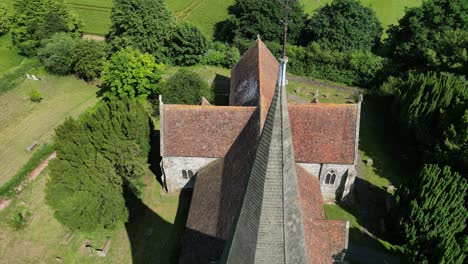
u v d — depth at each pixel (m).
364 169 51.19
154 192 48.28
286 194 15.80
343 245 34.09
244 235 17.12
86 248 42.12
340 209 45.34
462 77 54.72
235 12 79.44
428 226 37.03
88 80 73.12
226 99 64.69
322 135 41.25
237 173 34.56
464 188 37.44
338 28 71.44
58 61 72.56
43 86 71.81
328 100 64.56
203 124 42.62
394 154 53.72
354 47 71.94
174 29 73.44
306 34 77.62
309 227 33.59
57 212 43.84
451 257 32.41
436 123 48.78
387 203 45.12
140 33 71.94
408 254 36.50
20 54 82.56
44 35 78.00
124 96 60.94
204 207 37.41
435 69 58.59
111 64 60.88
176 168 45.22
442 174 38.56
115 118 47.25
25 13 77.69
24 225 45.25
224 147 42.41
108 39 78.56
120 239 43.25
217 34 84.69
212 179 40.16
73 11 93.00
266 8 73.44
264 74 45.97
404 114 52.75
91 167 42.34
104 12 93.25
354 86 69.06
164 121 42.88
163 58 74.62
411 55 64.88
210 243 33.16
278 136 15.05
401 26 70.69
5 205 47.59
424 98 50.28
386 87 61.66
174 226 44.31
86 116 50.53
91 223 41.19
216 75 72.12
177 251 41.81
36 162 51.53
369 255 40.56
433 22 65.25
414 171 50.84
